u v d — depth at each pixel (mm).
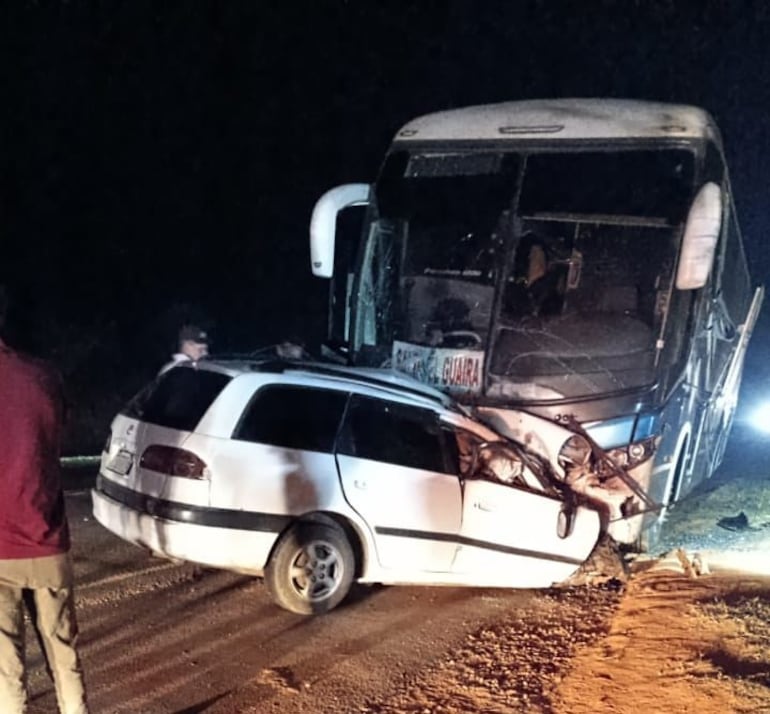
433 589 7582
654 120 8516
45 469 4180
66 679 4383
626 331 8203
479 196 8820
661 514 8539
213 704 5246
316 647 6168
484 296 8633
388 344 9047
